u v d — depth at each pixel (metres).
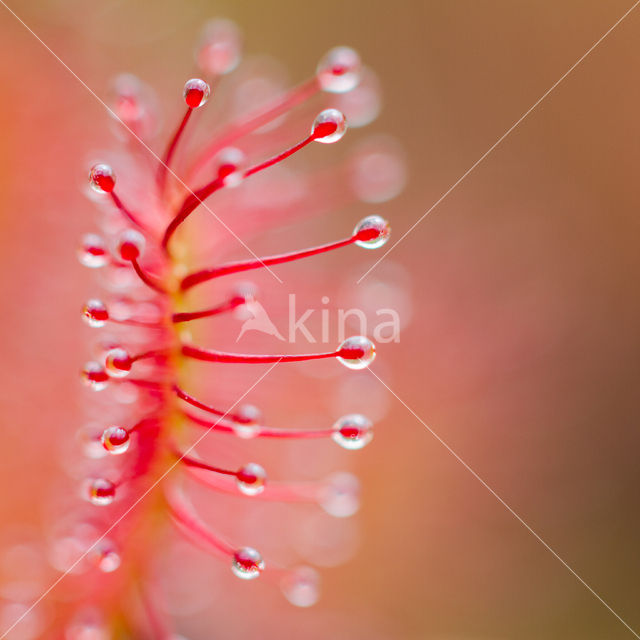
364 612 0.06
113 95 0.06
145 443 0.05
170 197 0.05
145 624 0.05
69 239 0.06
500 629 0.06
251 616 0.06
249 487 0.05
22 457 0.06
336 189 0.06
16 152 0.06
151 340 0.05
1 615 0.06
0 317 0.06
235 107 0.06
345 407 0.06
